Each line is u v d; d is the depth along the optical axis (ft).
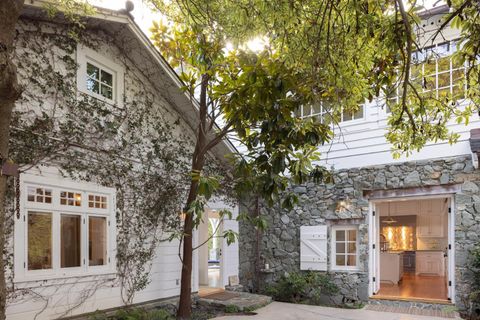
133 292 21.70
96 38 20.81
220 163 30.09
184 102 25.18
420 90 16.61
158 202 23.89
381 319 21.49
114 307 20.56
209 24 15.23
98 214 20.04
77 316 18.47
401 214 43.16
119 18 20.07
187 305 21.71
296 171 13.06
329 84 13.74
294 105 12.52
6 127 9.11
